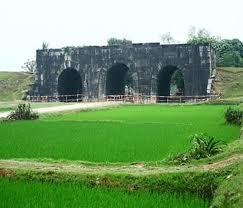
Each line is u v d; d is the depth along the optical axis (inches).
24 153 673.6
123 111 1695.4
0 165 569.9
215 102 2090.3
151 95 2416.3
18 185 489.4
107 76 2532.0
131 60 2463.1
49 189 470.0
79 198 431.2
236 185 401.7
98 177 510.0
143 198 437.7
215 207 387.2
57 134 917.2
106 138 848.3
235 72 2623.0
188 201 429.1
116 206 403.5
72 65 2596.0
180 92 2992.1
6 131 978.1
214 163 553.3
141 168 551.8
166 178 485.7
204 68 2316.7
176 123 1161.4
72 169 547.5
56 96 2630.4
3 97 2815.0
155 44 2412.6
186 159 596.1
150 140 815.1
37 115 1364.4
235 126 1061.1
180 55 2363.4
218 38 3531.0
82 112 1638.8
